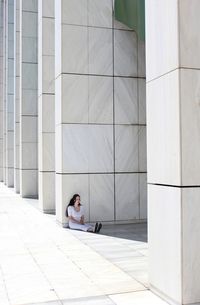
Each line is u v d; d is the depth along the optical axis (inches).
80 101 445.4
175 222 200.8
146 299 210.7
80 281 240.5
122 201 459.2
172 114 204.8
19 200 745.0
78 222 424.2
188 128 199.0
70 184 439.2
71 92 442.3
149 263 227.6
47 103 566.9
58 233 398.6
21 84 800.9
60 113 442.0
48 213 554.6
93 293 219.1
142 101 469.7
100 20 455.5
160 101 218.1
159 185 218.2
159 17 218.8
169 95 208.1
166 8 211.2
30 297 213.2
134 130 466.0
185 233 196.2
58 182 452.8
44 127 564.1
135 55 468.1
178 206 197.9
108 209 453.1
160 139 217.8
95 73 452.1
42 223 463.2
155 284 219.6
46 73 567.8
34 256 302.8
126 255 305.3
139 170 467.2
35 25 799.7
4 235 388.5
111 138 456.8
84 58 447.8
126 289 226.2
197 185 199.5
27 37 796.0
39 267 271.7
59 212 446.6
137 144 466.9
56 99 464.8
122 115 462.0
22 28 792.3
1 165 1520.7
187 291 195.5
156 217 220.8
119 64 462.3
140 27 414.0
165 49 212.5
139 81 470.0
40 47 581.6
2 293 220.1
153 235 223.8
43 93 565.0
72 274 255.3
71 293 219.0
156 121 222.8
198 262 197.8
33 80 803.4
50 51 570.3
